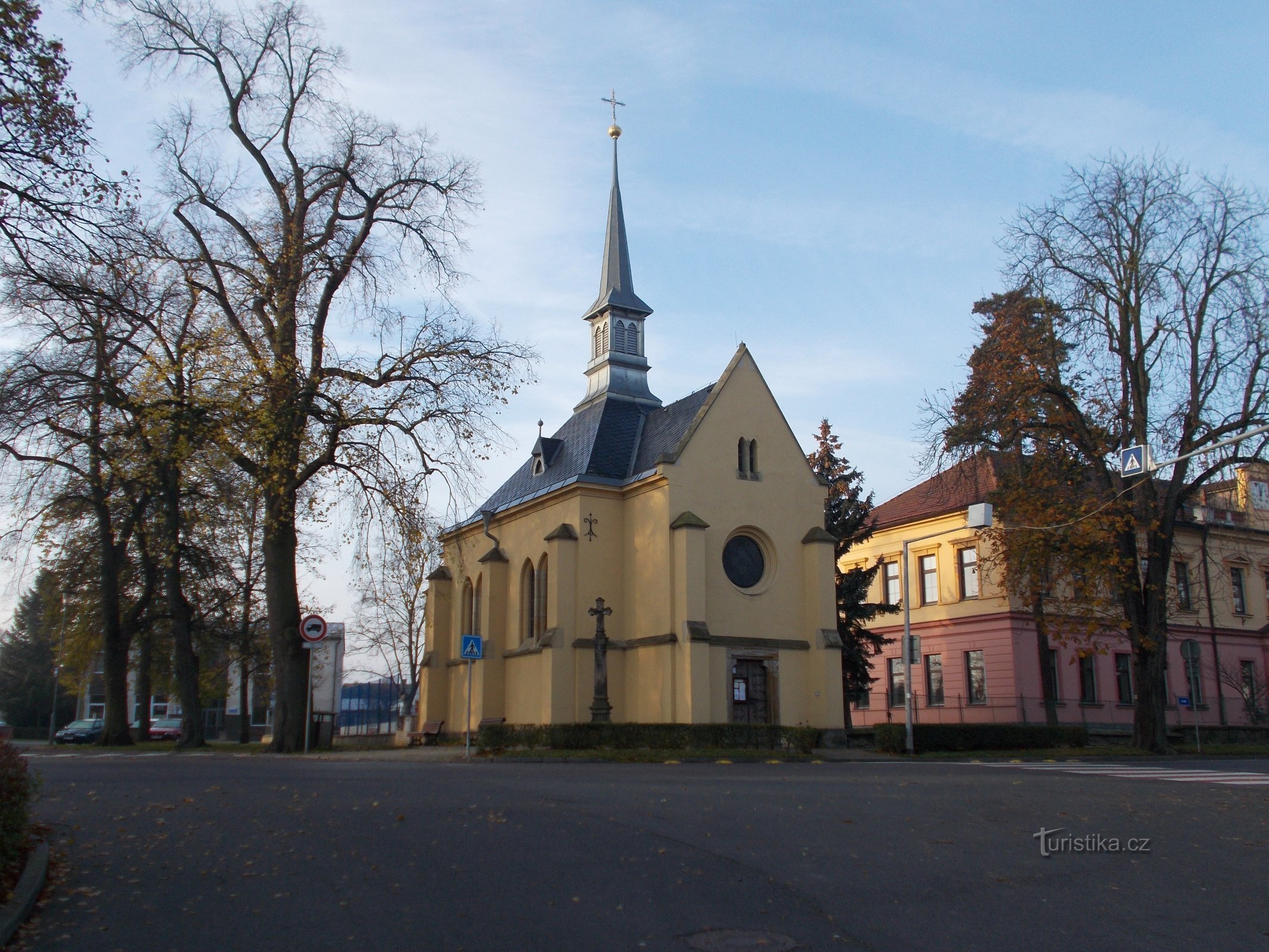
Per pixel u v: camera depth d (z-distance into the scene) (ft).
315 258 91.15
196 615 136.15
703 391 117.39
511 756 82.23
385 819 38.01
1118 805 49.26
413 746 120.06
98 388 89.20
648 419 127.34
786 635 110.73
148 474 91.86
